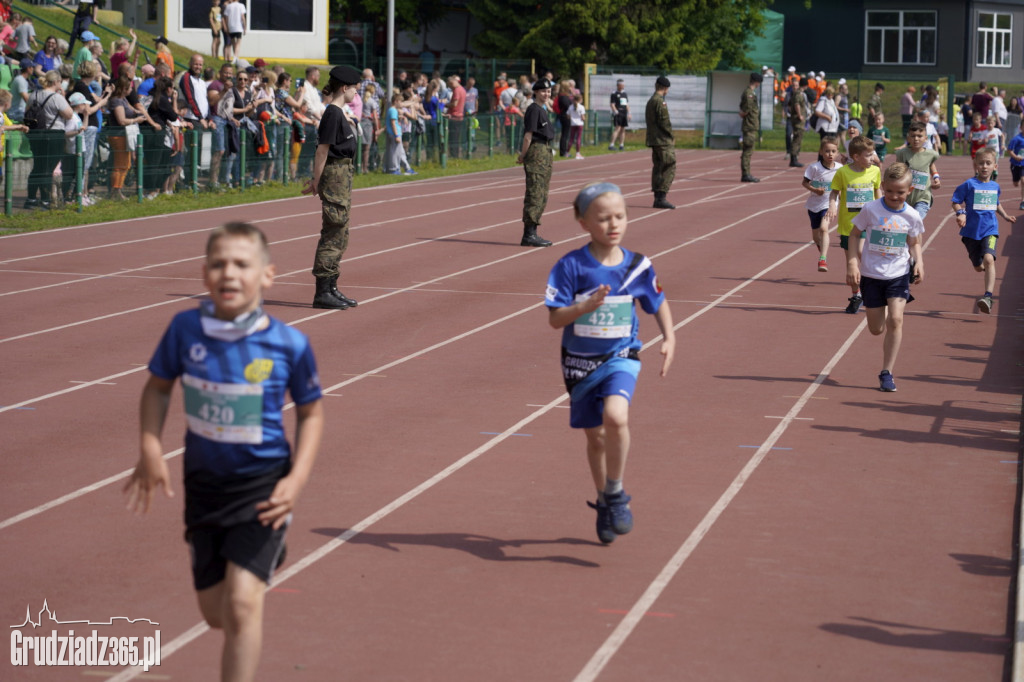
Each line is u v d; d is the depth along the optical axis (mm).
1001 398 9750
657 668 4871
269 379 4152
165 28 41500
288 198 24250
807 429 8719
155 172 22594
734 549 6273
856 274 10141
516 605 5516
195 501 4215
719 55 58281
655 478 7500
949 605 5570
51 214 20422
